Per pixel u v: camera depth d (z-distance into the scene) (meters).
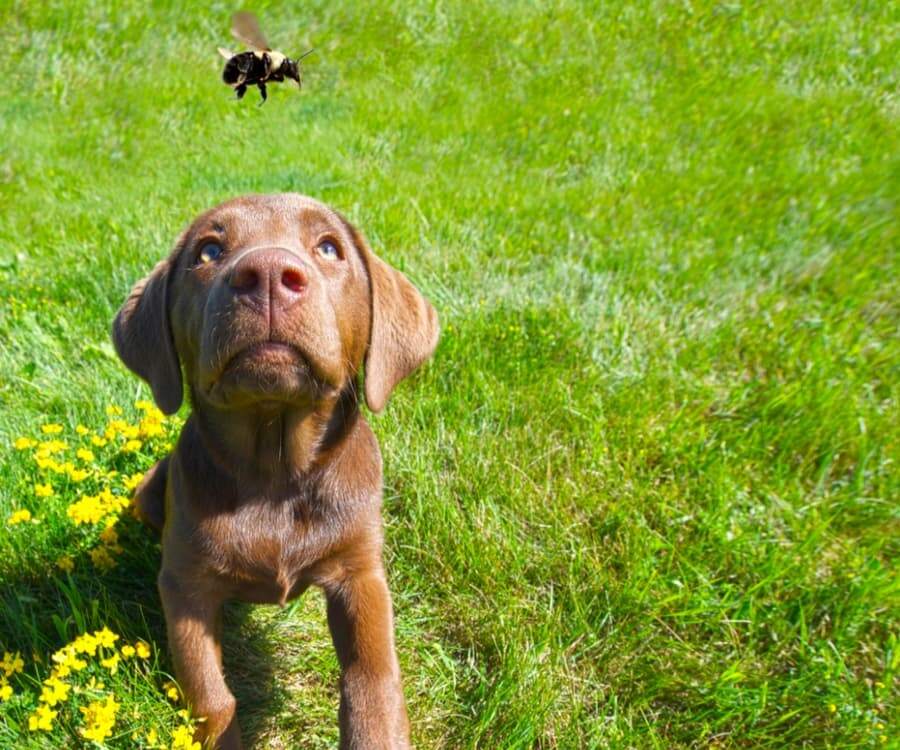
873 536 0.56
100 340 0.69
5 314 0.72
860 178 1.00
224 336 0.35
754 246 0.88
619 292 0.78
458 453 0.58
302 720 0.44
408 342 0.46
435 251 0.82
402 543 0.53
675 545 0.53
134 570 0.50
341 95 1.31
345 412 0.43
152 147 1.20
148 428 0.57
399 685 0.40
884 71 1.28
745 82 1.26
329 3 1.57
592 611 0.50
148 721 0.39
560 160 1.07
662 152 1.08
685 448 0.60
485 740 0.43
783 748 0.43
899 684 0.47
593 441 0.60
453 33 1.47
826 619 0.50
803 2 1.47
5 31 1.51
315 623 0.50
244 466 0.41
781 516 0.57
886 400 0.69
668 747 0.43
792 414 0.65
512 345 0.69
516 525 0.55
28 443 0.52
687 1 1.50
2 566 0.48
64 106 1.34
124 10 1.58
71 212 0.97
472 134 1.15
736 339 0.74
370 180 0.99
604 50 1.39
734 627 0.49
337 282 0.41
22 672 0.40
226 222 0.41
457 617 0.50
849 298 0.80
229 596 0.43
